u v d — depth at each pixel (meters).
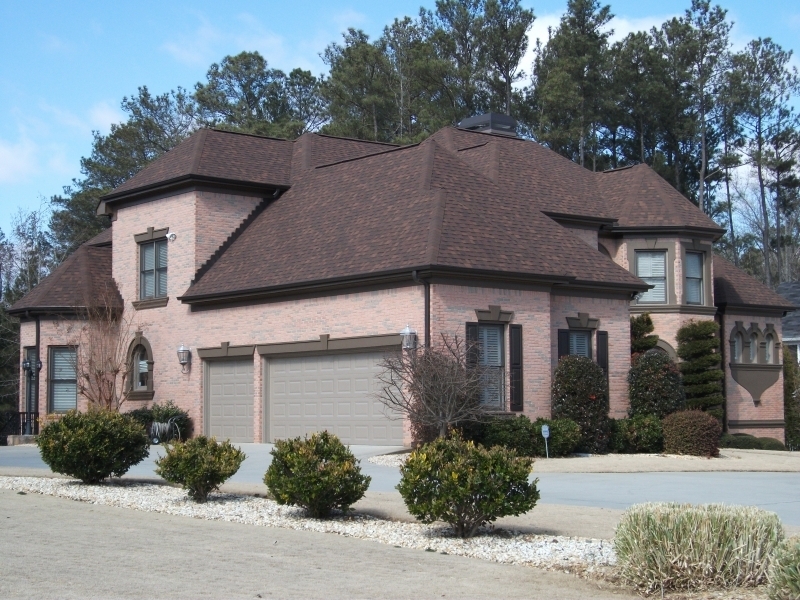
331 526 14.09
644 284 28.34
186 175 29.97
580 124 55.44
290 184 31.81
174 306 30.59
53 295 33.22
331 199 29.38
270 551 12.26
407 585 10.48
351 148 34.62
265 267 28.03
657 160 57.06
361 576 10.88
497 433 23.30
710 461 24.19
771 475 21.17
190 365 29.97
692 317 32.56
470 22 57.78
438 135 35.06
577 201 31.69
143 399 31.55
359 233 26.61
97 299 32.44
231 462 16.56
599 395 25.44
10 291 52.84
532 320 25.41
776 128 60.09
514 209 27.78
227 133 32.94
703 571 10.27
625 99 57.81
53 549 12.22
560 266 26.23
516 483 13.17
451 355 22.72
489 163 31.47
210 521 14.71
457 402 22.30
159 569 11.08
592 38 57.28
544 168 33.53
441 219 24.95
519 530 13.66
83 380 31.89
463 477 12.93
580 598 10.02
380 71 58.69
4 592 9.80
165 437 28.67
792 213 66.06
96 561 11.48
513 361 24.86
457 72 55.53
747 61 58.59
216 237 30.45
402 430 24.16
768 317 35.94
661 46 59.19
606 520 14.44
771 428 35.19
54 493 17.98
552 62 57.00
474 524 13.19
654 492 17.80
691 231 32.59
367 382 25.14
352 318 25.28
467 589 10.34
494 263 24.48
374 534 13.54
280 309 27.22
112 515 15.26
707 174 60.56
